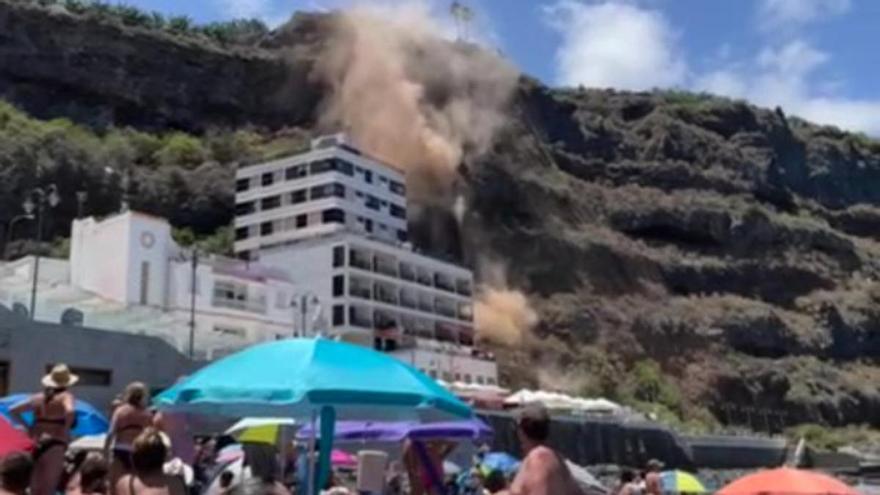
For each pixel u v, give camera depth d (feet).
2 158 336.08
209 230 374.02
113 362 139.95
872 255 600.39
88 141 375.66
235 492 15.52
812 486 38.27
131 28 435.53
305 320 251.80
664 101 618.44
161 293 239.30
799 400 458.50
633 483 55.31
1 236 326.65
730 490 39.32
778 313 510.58
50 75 410.31
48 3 432.25
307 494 35.96
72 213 344.28
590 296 447.42
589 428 238.27
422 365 270.67
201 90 441.27
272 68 456.45
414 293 307.37
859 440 429.79
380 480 40.57
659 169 557.33
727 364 461.37
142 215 239.30
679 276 502.38
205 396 33.27
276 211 326.03
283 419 41.22
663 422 322.14
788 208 604.90
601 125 567.59
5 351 126.72
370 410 37.06
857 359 520.01
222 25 494.59
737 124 622.95
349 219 322.55
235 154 406.62
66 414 36.24
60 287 227.40
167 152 397.39
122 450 30.12
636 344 437.99
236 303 252.01
